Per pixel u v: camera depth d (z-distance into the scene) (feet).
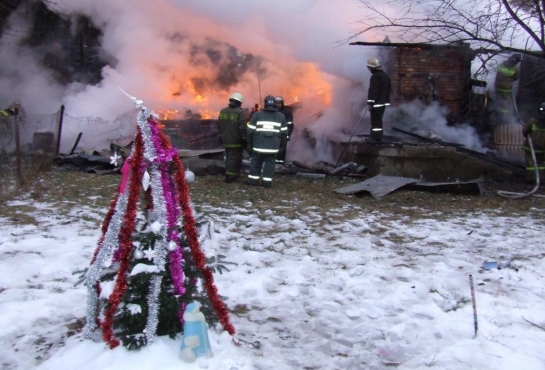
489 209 29.63
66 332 13.79
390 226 25.50
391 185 34.19
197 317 11.83
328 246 21.94
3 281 17.03
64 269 18.28
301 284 17.57
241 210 28.09
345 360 12.71
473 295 14.30
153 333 11.99
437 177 39.91
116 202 12.92
